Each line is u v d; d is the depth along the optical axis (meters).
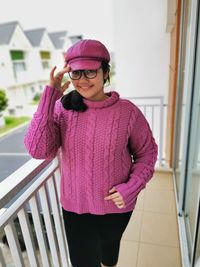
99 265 1.09
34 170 0.89
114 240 1.07
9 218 0.77
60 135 0.87
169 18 2.48
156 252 1.65
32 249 0.94
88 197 0.90
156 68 3.31
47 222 1.09
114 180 0.87
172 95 2.52
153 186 2.48
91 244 1.03
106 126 0.81
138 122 0.87
